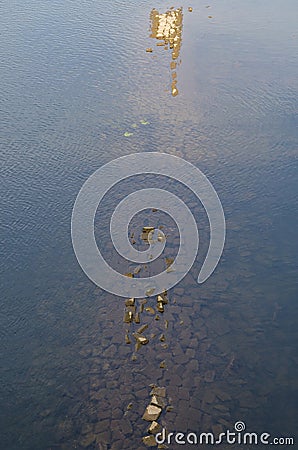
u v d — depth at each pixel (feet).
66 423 17.22
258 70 38.04
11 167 29.37
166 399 17.72
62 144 31.04
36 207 26.58
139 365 18.95
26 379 18.74
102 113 33.86
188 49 41.65
